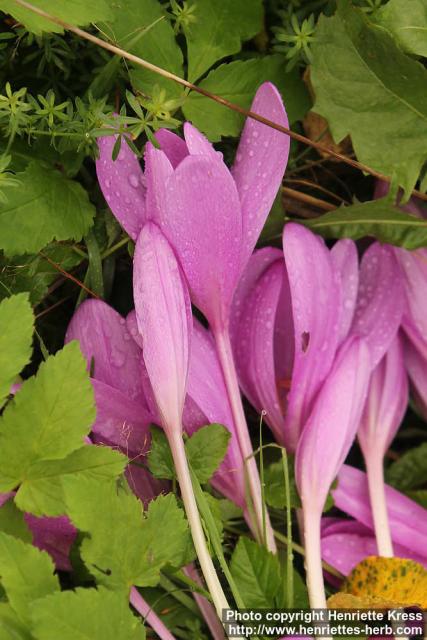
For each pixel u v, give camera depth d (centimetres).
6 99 40
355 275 46
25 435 40
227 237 42
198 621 45
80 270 46
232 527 47
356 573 45
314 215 48
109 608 39
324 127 46
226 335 44
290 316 46
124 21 43
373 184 48
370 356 46
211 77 44
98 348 44
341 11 42
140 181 43
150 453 43
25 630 39
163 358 41
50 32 41
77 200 43
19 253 42
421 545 47
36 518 42
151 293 41
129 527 40
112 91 45
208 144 41
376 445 47
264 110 43
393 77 43
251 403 47
